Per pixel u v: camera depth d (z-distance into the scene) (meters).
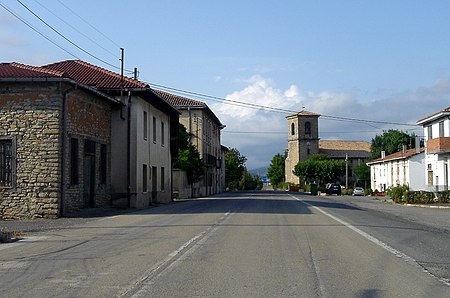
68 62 36.09
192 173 55.81
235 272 10.14
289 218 23.55
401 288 8.82
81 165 27.11
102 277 9.64
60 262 11.35
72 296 8.16
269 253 12.62
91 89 26.80
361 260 11.70
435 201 43.03
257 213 26.80
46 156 24.30
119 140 32.66
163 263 11.15
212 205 35.62
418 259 11.96
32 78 23.91
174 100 66.06
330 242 14.85
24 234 17.08
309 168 107.12
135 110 32.94
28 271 10.33
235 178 118.19
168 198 43.66
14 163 24.36
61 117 24.52
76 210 26.47
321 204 38.38
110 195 32.19
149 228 18.83
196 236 16.14
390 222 22.75
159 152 40.28
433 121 54.38
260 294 8.30
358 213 28.86
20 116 24.39
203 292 8.43
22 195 24.33
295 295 8.24
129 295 8.21
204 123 67.81
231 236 16.14
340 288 8.77
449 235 17.52
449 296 8.27
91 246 13.95
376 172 88.81
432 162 55.78
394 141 108.81
